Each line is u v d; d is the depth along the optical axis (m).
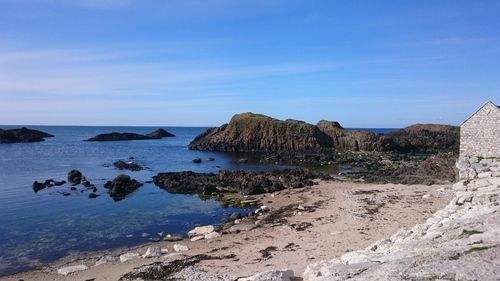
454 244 10.91
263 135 96.75
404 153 85.75
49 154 87.69
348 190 38.66
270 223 27.56
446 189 34.38
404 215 26.25
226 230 26.80
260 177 44.41
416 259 9.73
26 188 44.06
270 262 18.52
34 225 28.86
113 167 64.44
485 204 17.77
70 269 19.69
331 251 19.55
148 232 27.22
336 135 96.62
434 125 116.44
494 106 30.88
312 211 30.25
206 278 16.69
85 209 34.09
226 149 97.56
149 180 50.78
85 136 176.38
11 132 127.75
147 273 18.27
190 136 197.38
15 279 18.84
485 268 8.16
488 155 31.05
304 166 65.31
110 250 23.33
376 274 9.16
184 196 40.06
